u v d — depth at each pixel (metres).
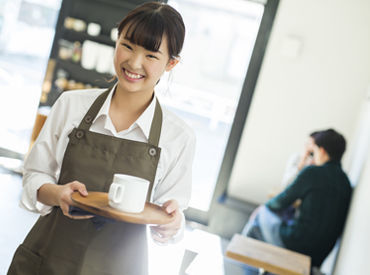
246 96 4.50
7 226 3.31
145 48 1.13
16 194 4.00
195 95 6.92
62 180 1.25
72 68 4.84
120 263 1.23
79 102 1.30
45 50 5.46
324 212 3.56
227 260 3.84
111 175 1.26
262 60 4.45
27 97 5.46
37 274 1.23
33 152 1.29
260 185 4.53
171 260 3.53
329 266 3.74
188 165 1.36
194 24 9.27
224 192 4.58
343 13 4.32
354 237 3.13
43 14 5.40
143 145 1.27
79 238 1.22
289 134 4.46
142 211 1.07
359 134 4.05
